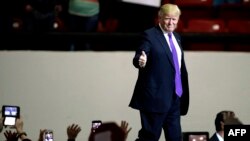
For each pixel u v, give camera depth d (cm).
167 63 1141
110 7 1916
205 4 1947
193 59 1606
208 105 1590
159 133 1157
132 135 1557
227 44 1825
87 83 1582
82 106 1571
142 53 1082
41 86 1575
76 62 1591
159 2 1703
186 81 1177
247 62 1611
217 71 1606
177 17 1143
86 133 1556
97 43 1708
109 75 1589
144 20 1748
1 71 1578
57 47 1730
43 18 1731
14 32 1642
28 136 1549
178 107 1177
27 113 1559
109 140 706
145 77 1145
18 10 1777
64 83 1580
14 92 1571
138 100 1151
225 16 1966
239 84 1603
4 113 1312
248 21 1894
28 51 1588
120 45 1786
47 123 1558
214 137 1311
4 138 1491
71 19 1736
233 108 1594
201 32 1697
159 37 1144
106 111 1571
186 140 1363
